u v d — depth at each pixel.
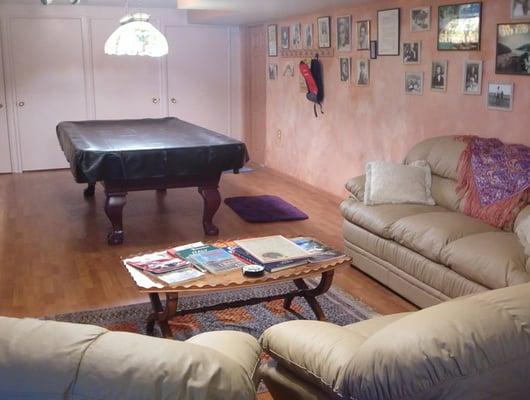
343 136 5.91
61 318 3.29
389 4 5.00
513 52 3.80
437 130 4.60
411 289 3.47
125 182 4.54
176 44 8.04
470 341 1.26
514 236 3.15
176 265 2.87
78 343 1.16
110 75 7.79
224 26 8.22
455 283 3.08
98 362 1.13
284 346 1.95
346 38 5.67
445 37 4.40
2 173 7.51
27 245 4.59
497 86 3.97
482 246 3.00
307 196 6.27
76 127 5.89
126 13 7.69
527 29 3.67
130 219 5.33
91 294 3.65
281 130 7.27
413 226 3.43
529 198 3.31
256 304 3.24
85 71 7.66
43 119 7.59
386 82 5.16
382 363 1.32
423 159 4.20
